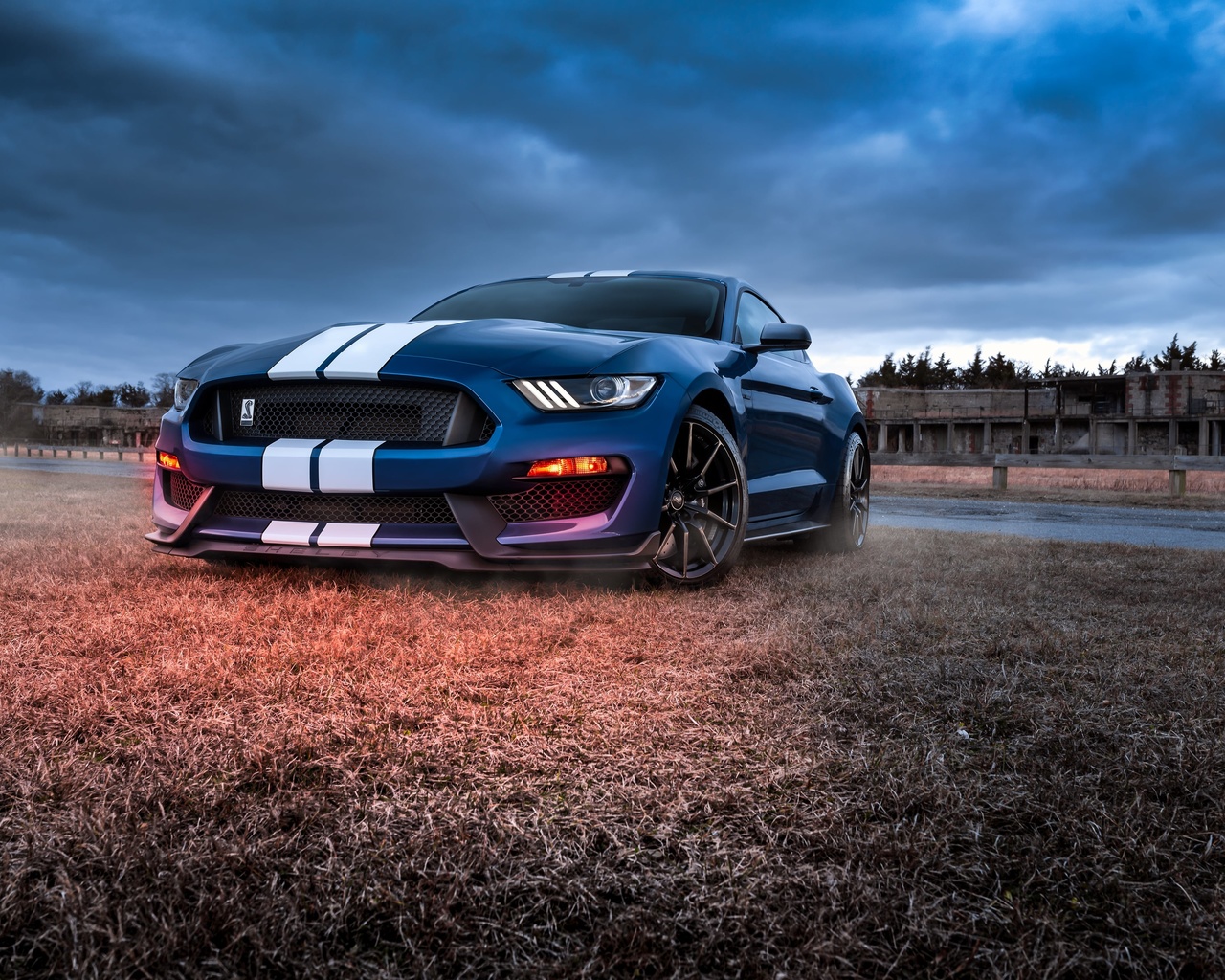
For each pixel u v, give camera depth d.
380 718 1.34
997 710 1.47
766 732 1.32
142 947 0.74
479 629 1.96
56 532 3.92
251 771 1.11
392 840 0.95
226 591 2.37
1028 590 2.67
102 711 1.34
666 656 1.78
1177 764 1.21
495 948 0.77
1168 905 0.86
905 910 0.83
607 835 0.98
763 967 0.74
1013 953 0.77
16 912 0.78
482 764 1.18
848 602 2.44
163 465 2.67
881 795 1.10
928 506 8.44
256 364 2.48
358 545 2.30
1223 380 49.03
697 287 3.43
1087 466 10.77
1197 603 2.51
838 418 3.84
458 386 2.26
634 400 2.36
